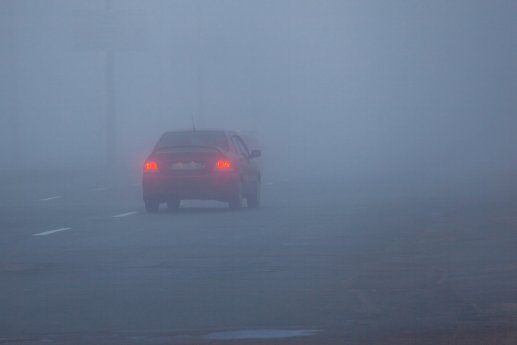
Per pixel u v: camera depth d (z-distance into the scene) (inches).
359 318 662.5
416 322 645.3
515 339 593.3
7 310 705.0
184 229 1240.8
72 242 1105.4
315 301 725.9
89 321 665.0
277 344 592.1
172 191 1494.8
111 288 791.7
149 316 679.7
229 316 676.7
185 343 598.9
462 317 657.6
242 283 808.9
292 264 912.9
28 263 934.4
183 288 788.0
